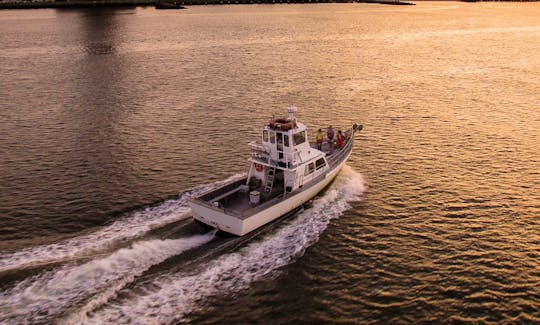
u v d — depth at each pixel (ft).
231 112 189.16
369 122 178.70
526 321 77.30
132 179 126.62
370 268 90.12
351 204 113.80
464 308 80.23
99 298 76.79
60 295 77.15
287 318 77.15
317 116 185.26
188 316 75.41
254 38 399.65
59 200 113.91
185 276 83.71
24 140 154.30
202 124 174.19
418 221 107.14
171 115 184.03
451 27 509.35
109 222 103.24
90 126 169.37
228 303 79.00
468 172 134.10
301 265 89.76
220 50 336.49
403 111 193.47
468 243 98.58
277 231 99.76
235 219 92.63
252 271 86.99
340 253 94.27
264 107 196.34
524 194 120.67
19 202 112.57
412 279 87.30
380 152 148.97
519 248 96.84
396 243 98.37
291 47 355.56
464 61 307.17
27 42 357.82
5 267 83.71
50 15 561.84
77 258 86.94
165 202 113.19
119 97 207.92
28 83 230.07
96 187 121.29
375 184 125.80
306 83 239.09
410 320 77.56
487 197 118.93
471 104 204.64
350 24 528.22
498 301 81.76
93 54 311.68
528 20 592.19
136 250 89.20
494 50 353.31
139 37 394.73
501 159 143.43
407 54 332.60
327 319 77.41
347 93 220.43
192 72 261.24
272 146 106.42
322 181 113.19
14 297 76.28
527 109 196.85
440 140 159.84
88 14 583.58
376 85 237.25
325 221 105.40
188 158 142.31
